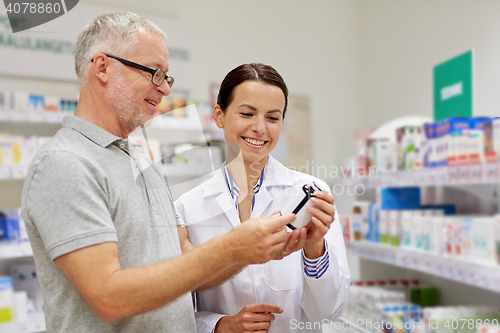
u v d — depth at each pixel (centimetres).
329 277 108
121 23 100
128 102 100
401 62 228
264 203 124
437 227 181
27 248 261
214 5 281
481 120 171
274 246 83
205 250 84
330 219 94
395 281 233
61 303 91
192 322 106
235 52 273
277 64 256
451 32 198
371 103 242
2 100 273
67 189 83
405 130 207
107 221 85
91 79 101
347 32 255
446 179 160
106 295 79
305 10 256
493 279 143
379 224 222
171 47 288
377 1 239
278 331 121
